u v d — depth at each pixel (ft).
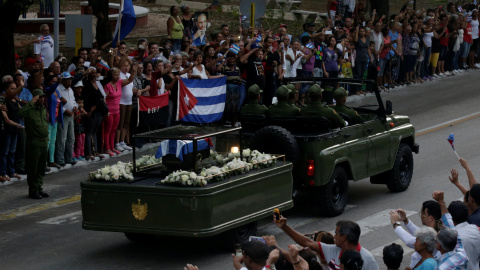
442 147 64.95
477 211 31.50
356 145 47.57
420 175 56.59
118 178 38.73
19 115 49.67
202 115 65.36
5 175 53.72
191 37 79.51
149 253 40.65
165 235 39.91
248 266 24.31
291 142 43.73
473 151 63.26
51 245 41.96
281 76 72.33
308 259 25.39
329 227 44.52
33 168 50.03
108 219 38.63
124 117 62.03
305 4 128.98
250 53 68.03
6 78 52.60
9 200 50.21
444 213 31.12
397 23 89.61
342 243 26.84
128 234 41.68
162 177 39.60
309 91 46.09
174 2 122.42
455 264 27.17
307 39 76.02
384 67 88.33
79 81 57.11
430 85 94.89
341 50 79.51
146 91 62.49
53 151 56.59
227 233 39.58
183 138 39.27
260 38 70.49
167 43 68.69
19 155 55.21
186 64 66.69
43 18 97.04
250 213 39.68
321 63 77.10
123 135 62.54
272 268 23.11
